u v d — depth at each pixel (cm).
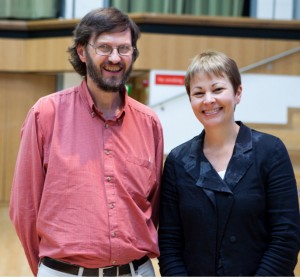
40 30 652
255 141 172
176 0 639
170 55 586
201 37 589
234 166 168
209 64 171
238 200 163
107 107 179
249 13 650
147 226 173
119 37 170
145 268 177
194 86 174
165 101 578
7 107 692
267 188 166
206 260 166
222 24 589
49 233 166
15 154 695
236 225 163
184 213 170
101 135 173
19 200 174
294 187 166
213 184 167
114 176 169
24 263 414
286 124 578
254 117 576
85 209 164
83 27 173
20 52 664
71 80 696
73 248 162
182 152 180
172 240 175
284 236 161
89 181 166
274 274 159
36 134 171
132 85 666
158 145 186
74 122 173
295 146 543
